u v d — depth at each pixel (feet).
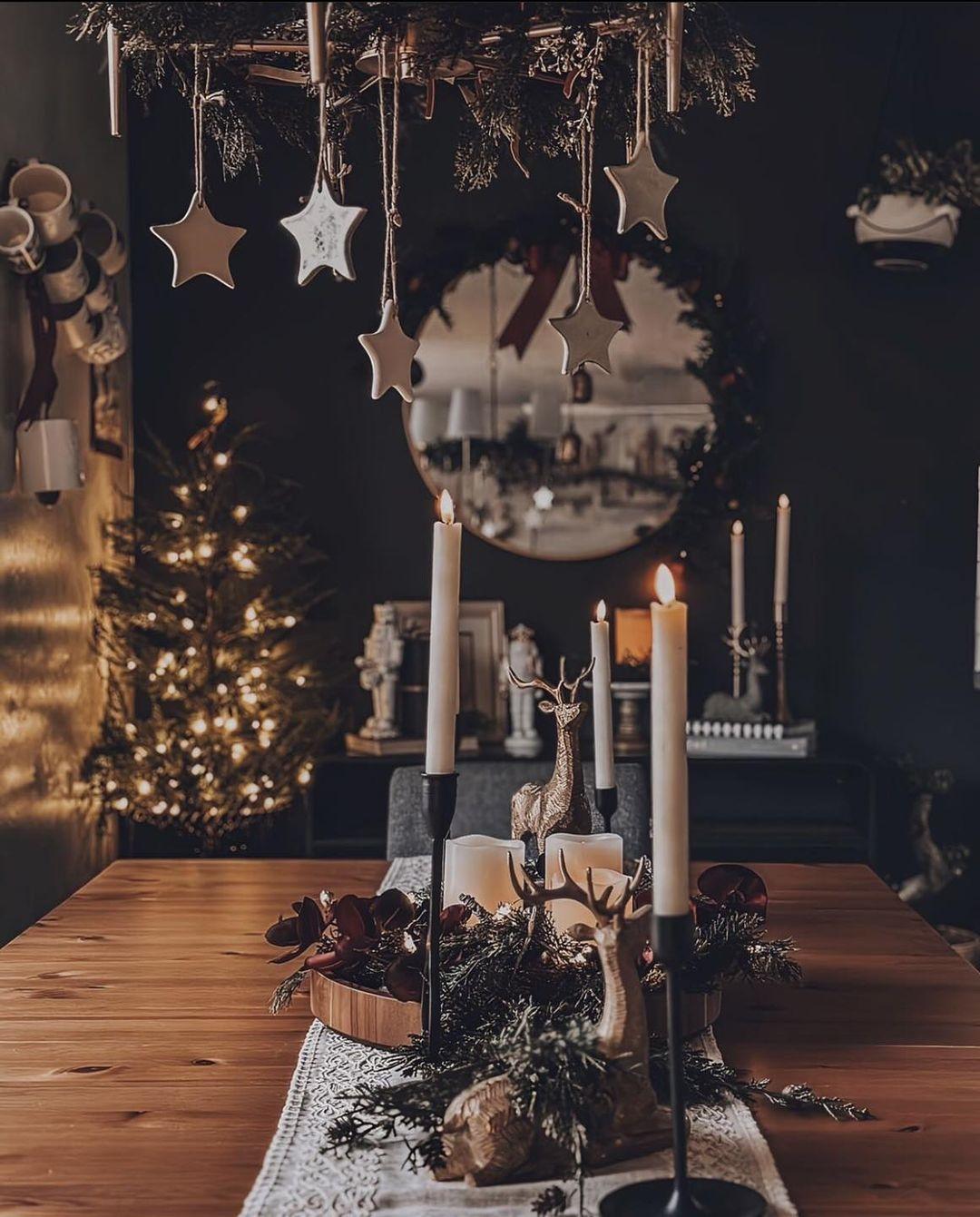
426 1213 3.38
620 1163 3.64
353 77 4.97
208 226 4.88
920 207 11.78
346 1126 3.65
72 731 11.47
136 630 12.29
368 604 13.21
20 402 10.05
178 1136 3.93
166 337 13.24
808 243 13.04
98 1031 4.83
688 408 12.91
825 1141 3.90
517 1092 3.36
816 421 13.07
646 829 8.10
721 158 13.06
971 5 12.73
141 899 6.81
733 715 12.17
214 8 4.25
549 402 12.99
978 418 12.98
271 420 13.23
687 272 12.76
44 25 10.77
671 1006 3.22
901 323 13.02
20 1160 3.78
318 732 12.56
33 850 10.46
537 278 12.91
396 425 13.15
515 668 12.36
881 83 12.99
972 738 13.03
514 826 5.51
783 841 11.82
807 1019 4.94
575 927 3.55
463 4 4.19
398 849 8.16
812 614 13.11
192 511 12.16
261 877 7.30
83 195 11.80
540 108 5.06
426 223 13.06
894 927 6.29
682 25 4.25
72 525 11.45
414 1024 4.35
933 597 13.07
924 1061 4.52
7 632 9.86
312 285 13.15
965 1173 3.70
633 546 13.03
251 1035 4.79
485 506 13.09
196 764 11.52
